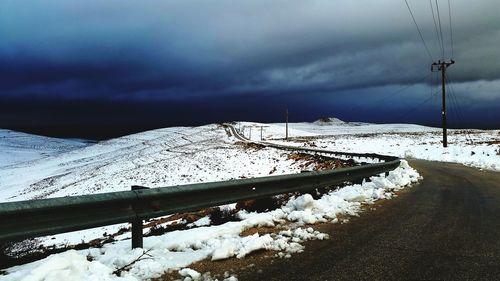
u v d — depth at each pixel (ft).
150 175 150.10
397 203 33.27
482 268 16.52
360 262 17.20
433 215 27.99
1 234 13.35
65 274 13.37
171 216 42.45
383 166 49.62
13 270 15.07
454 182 51.08
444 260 17.57
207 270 16.16
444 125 152.25
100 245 20.51
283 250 18.99
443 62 152.15
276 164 117.91
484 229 23.67
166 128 519.19
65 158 378.53
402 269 16.30
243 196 24.09
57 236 57.52
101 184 155.33
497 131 356.18
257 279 15.17
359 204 31.99
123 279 14.07
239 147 207.00
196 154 198.39
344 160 88.07
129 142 419.54
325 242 20.53
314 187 32.19
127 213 17.21
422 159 122.11
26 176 283.79
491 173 65.51
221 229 21.40
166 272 15.84
